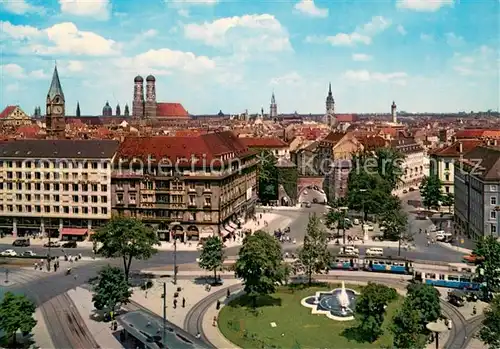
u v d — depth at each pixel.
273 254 111.38
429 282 125.69
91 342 95.44
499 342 88.31
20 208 181.62
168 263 147.62
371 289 96.06
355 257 148.12
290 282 129.88
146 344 89.50
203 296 119.88
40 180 179.25
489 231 158.25
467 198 180.88
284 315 107.50
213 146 183.00
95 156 175.00
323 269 127.06
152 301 116.81
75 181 176.88
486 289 115.75
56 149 180.75
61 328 102.06
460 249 160.75
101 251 127.62
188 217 171.12
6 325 91.75
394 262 143.25
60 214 179.12
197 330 100.25
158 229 172.88
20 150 182.25
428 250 160.00
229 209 183.62
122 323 97.94
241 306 112.81
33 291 124.12
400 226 168.25
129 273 138.50
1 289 125.12
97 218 176.62
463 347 92.00
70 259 151.12
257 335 97.19
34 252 161.25
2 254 155.38
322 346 92.19
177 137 180.88
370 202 197.62
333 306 112.12
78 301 117.19
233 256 154.62
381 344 92.94
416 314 90.75
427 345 92.88
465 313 108.38
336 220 174.25
